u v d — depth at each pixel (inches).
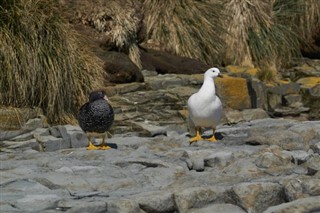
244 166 394.9
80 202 339.6
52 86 534.0
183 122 573.9
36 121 513.7
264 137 467.8
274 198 345.1
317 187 343.3
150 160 419.5
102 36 638.5
